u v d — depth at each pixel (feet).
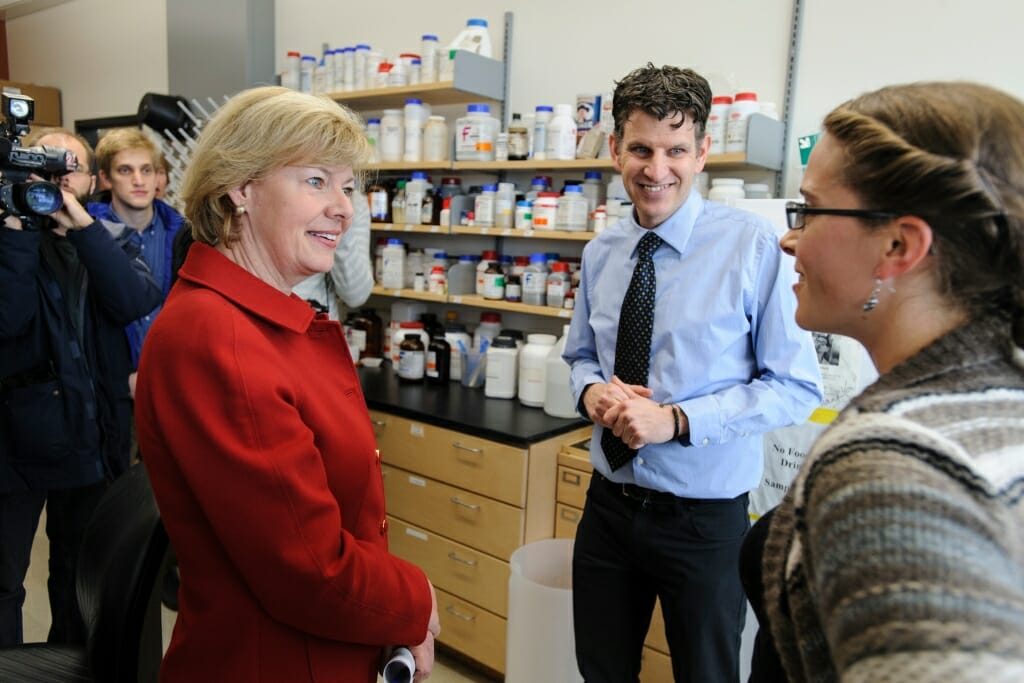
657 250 5.06
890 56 6.75
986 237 1.68
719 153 6.92
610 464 4.98
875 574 1.35
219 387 2.74
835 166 1.94
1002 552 1.36
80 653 4.63
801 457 6.06
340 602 2.94
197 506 2.94
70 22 16.16
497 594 7.18
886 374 1.82
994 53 6.23
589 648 5.24
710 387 4.84
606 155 7.84
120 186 7.77
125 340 6.86
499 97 9.35
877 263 1.86
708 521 4.74
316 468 2.92
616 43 8.51
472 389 8.82
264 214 3.15
